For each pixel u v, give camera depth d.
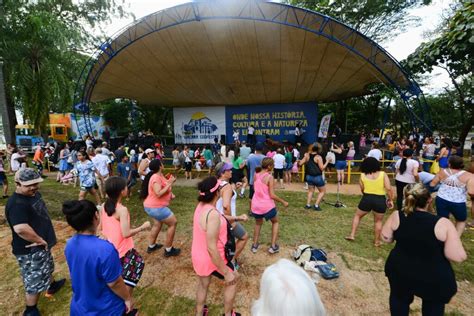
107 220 2.54
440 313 1.96
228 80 15.24
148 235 4.96
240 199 7.38
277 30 10.29
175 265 3.84
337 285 3.30
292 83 15.31
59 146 13.25
